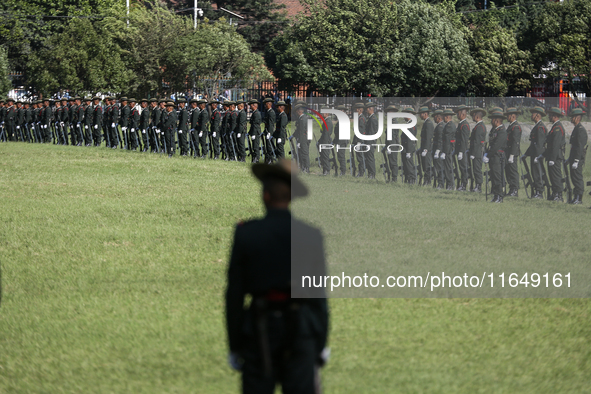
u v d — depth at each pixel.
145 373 18.55
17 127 116.81
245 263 13.15
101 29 156.75
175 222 40.34
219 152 80.81
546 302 24.83
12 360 19.61
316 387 12.88
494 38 132.50
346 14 130.62
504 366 19.00
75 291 26.48
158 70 153.00
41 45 183.75
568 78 126.75
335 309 23.94
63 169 69.12
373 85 127.62
